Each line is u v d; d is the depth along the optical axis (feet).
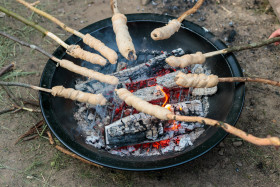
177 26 2.88
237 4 4.21
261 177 2.92
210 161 3.01
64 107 2.90
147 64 3.12
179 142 2.82
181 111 2.87
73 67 2.75
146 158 2.72
